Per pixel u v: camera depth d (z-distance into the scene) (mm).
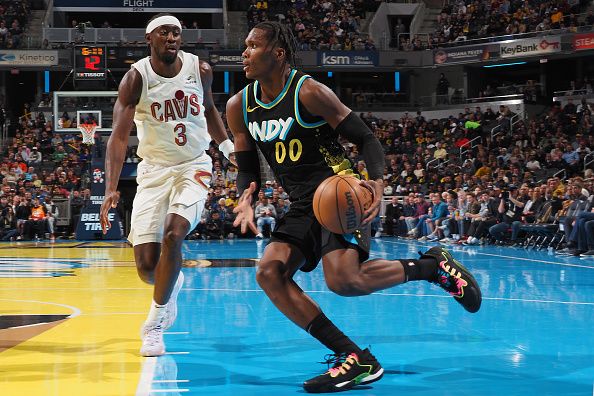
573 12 24391
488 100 25688
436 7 29625
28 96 29375
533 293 7223
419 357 4160
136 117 4438
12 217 18484
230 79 28453
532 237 14047
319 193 3354
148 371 3834
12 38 25688
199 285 8078
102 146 18922
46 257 12625
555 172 19297
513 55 24516
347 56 26250
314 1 28875
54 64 25297
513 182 16844
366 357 3473
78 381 3600
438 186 19141
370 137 3510
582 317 5637
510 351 4316
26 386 3492
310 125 3582
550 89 26922
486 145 22172
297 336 4887
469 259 11555
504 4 26141
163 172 4422
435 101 26891
